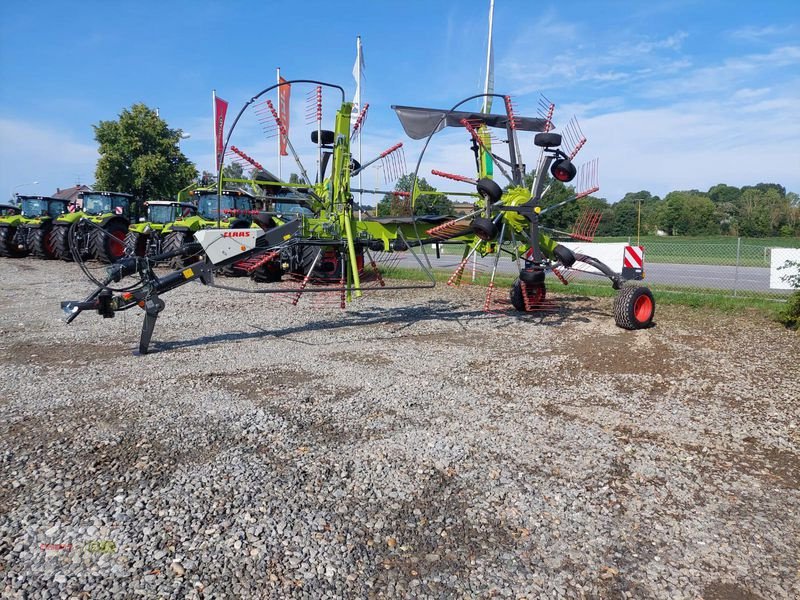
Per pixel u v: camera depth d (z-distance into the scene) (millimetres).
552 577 2646
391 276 14391
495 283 12844
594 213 8602
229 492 3314
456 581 2613
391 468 3629
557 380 5516
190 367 5848
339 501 3248
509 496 3320
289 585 2561
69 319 5949
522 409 4703
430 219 7895
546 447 3969
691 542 2908
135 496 3248
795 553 2822
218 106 15875
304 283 6980
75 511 3094
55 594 2471
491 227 7035
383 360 6191
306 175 7195
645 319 7938
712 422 4453
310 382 5355
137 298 6230
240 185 8484
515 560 2764
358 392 5074
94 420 4340
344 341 7102
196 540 2863
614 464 3729
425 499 3279
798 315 7961
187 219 15523
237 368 5824
